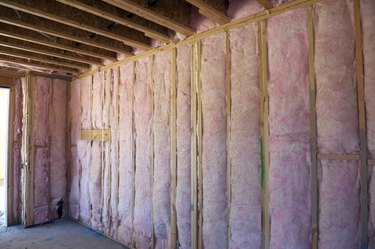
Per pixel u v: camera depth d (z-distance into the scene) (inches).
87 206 183.3
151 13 100.4
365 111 77.6
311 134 85.7
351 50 80.3
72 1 91.6
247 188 100.3
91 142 182.7
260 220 96.9
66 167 203.8
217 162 110.0
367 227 75.7
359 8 79.1
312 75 86.3
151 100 141.7
